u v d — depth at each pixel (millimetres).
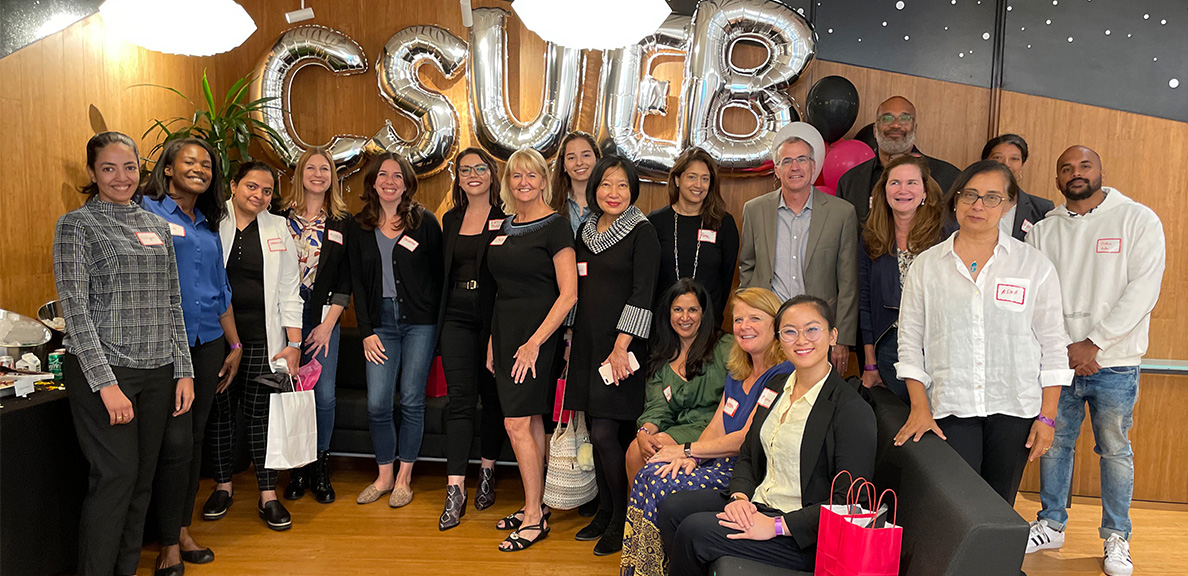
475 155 3498
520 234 3229
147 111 4043
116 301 2580
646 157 4184
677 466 2658
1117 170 4086
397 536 3373
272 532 3398
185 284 2893
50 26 3359
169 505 2902
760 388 2723
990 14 4184
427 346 3746
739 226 4398
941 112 4273
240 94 4410
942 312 2439
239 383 3461
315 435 3447
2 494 2539
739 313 2729
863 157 3932
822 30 4301
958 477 1964
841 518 1930
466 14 3949
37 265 3301
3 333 2885
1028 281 2357
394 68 4309
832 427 2225
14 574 2598
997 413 2400
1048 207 3654
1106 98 4074
